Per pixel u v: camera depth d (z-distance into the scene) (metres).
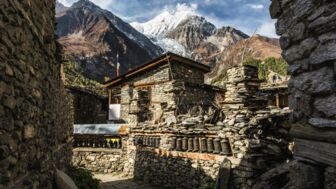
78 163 18.03
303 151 3.53
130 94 24.88
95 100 31.45
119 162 17.42
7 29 3.58
